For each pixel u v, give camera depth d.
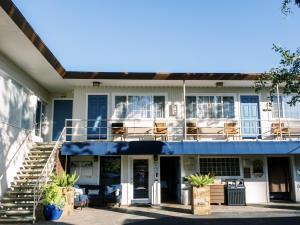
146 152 17.28
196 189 14.88
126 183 18.48
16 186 14.59
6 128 14.63
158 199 18.23
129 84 19.64
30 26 12.56
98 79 18.58
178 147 17.42
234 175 18.86
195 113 19.98
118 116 19.72
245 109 20.20
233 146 17.55
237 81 19.08
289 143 17.77
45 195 13.48
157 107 19.92
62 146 17.20
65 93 21.55
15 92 16.11
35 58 15.18
